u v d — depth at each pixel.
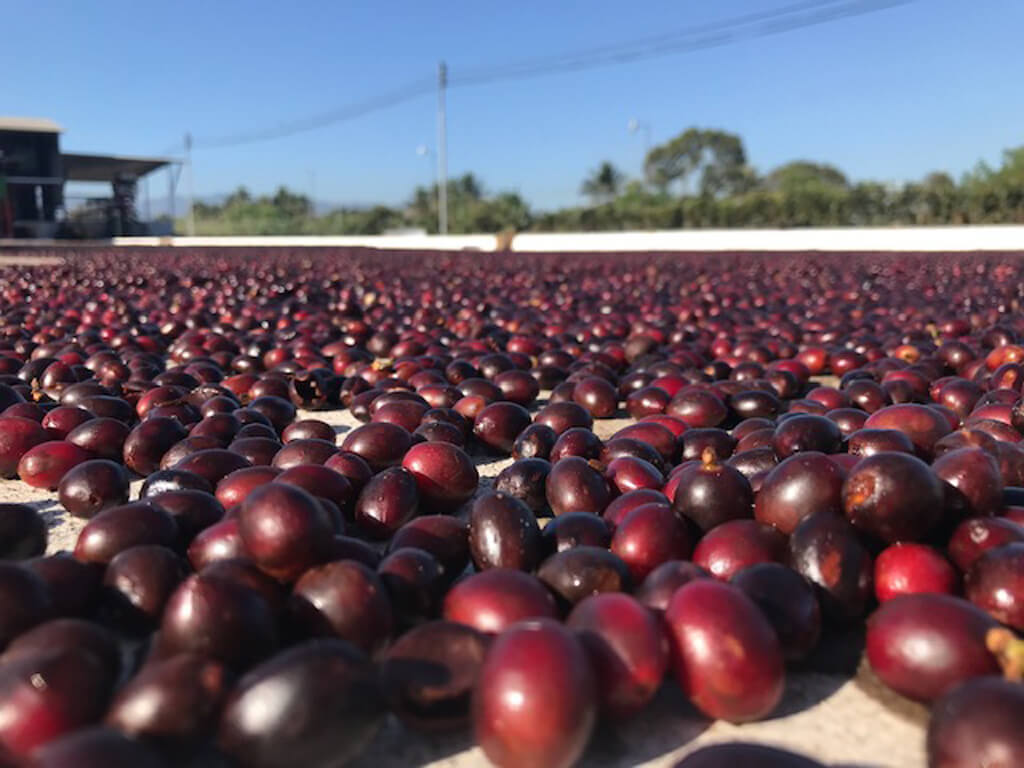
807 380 0.32
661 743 0.10
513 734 0.09
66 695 0.09
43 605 0.11
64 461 0.19
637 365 0.34
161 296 0.63
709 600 0.10
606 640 0.10
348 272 0.87
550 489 0.16
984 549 0.12
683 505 0.14
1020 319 0.46
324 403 0.29
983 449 0.15
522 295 0.62
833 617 0.12
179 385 0.27
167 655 0.10
